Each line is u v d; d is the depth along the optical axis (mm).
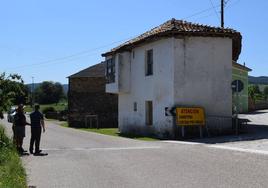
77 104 51438
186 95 26156
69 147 20875
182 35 26047
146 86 29531
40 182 12031
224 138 23391
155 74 28078
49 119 71562
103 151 18750
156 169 13641
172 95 26062
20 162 14633
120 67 32781
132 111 32281
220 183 11211
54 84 125375
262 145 19000
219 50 26969
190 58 26297
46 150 19609
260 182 11164
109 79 35062
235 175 12195
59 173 13438
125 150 18875
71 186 11430
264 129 27609
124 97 34094
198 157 15930
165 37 26453
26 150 19781
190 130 25766
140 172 13195
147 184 11375
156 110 27922
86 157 16969
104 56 36062
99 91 51562
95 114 51250
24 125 18781
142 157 16453
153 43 28391
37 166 14883
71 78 51781
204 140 23016
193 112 25734
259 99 59750
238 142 20703
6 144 17391
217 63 26891
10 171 12297
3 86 16391
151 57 29172
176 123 25500
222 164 14148
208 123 26125
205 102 26531
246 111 50156
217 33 26562
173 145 20641
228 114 27016
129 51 32625
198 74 26438
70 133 32250
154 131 28094
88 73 52031
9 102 16453
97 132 35250
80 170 13922
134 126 31938
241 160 14844
